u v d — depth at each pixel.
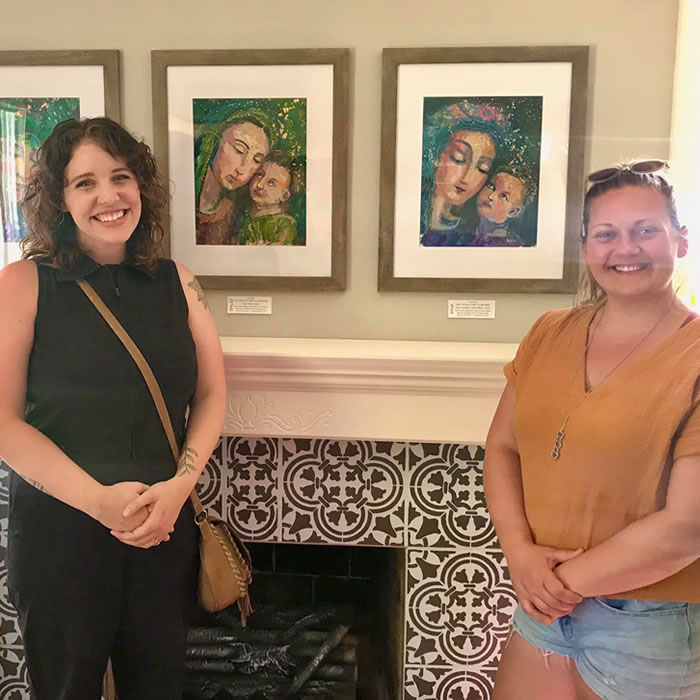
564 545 0.95
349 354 1.22
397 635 1.45
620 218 0.94
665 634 0.91
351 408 1.27
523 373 1.03
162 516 1.03
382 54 1.26
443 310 1.33
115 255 1.08
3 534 1.42
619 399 0.89
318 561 1.47
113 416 1.03
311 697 1.49
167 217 1.29
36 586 1.03
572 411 0.93
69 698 1.07
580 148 1.24
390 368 1.22
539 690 1.03
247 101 1.29
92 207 1.04
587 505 0.92
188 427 1.12
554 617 0.96
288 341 1.34
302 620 1.52
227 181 1.31
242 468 1.38
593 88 1.23
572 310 1.02
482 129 1.26
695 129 1.20
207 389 1.15
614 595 0.93
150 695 1.15
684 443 0.85
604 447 0.89
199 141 1.30
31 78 1.29
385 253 1.31
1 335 0.98
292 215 1.32
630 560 0.89
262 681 1.50
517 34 1.25
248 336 1.37
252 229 1.32
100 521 1.01
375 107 1.29
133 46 1.29
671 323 0.90
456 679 1.42
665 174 0.96
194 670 1.51
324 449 1.36
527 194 1.26
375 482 1.36
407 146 1.28
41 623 1.04
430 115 1.27
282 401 1.28
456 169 1.27
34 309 1.01
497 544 1.37
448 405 1.25
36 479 0.99
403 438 1.27
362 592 1.49
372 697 1.50
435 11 1.26
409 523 1.38
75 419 1.02
